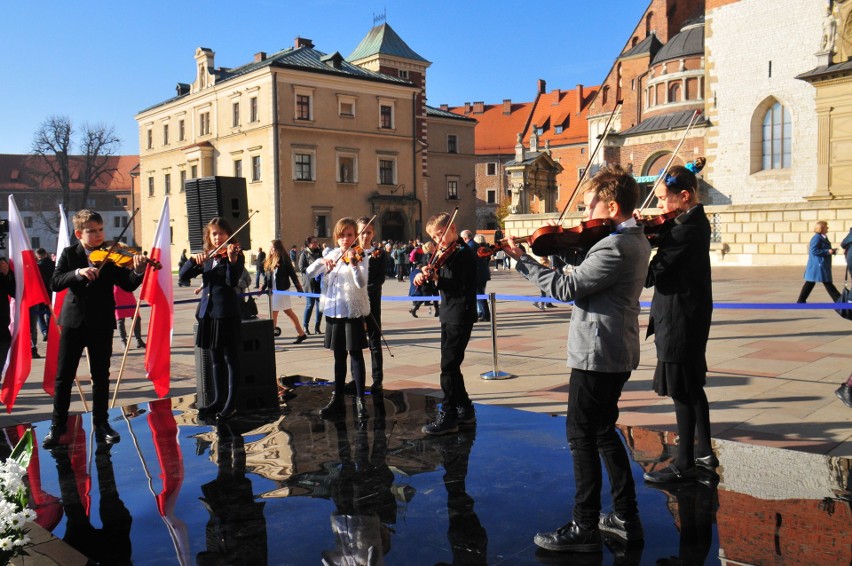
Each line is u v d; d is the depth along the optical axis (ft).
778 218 85.66
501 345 35.24
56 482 15.65
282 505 13.87
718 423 19.22
